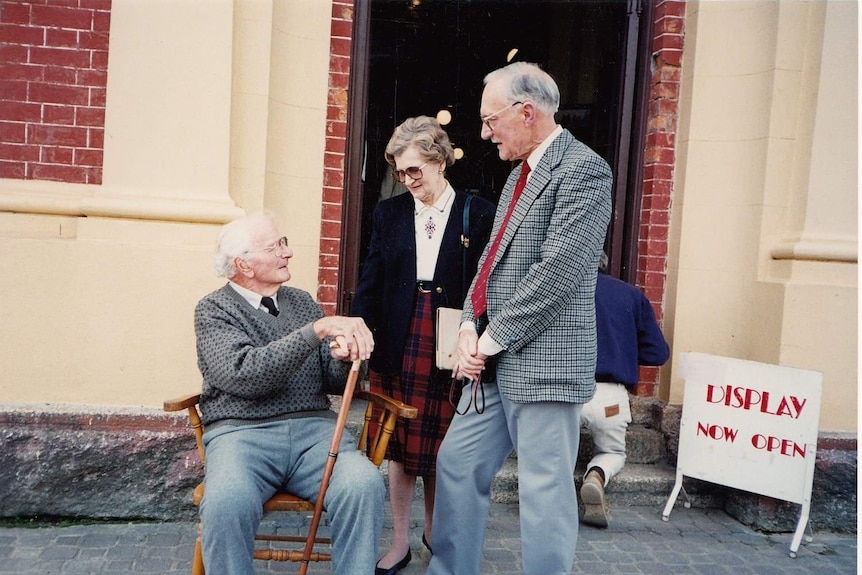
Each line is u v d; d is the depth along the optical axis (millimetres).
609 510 3902
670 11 4305
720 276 4207
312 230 4023
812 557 3455
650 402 4398
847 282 3883
